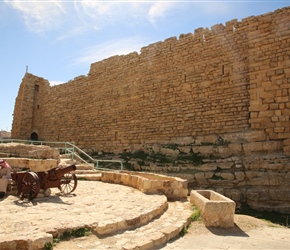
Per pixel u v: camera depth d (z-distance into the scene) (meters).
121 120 24.56
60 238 5.49
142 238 5.73
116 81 25.94
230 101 17.20
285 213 11.82
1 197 9.08
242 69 17.00
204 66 18.92
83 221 6.19
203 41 19.28
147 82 22.80
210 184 14.45
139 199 9.13
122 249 5.14
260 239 6.77
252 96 15.39
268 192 12.51
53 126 33.62
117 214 6.96
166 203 9.12
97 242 5.46
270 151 14.23
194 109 18.98
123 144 23.86
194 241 6.32
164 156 18.73
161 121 21.02
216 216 7.62
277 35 15.13
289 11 14.98
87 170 15.12
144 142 21.98
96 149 26.53
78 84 30.73
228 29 17.98
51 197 9.30
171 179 12.08
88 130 28.17
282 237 7.04
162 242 5.93
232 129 16.78
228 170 14.54
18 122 36.53
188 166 16.19
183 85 19.97
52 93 34.94
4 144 14.82
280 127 14.19
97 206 7.96
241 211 12.38
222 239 6.62
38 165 11.76
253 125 15.13
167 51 21.61
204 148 16.81
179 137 19.52
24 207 7.72
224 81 17.70
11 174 9.40
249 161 14.14
